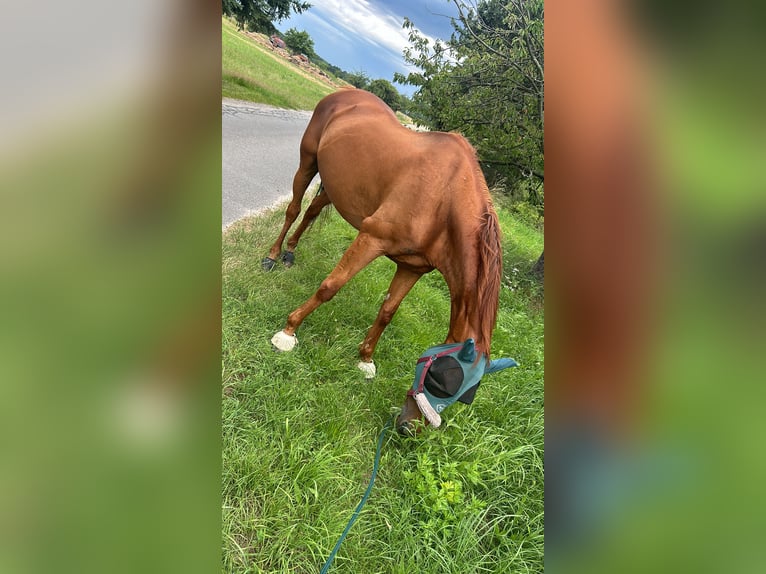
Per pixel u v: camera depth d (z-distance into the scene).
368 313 3.33
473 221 2.16
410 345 3.17
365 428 2.32
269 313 2.84
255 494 1.80
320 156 2.91
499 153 5.34
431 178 2.29
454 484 1.99
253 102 8.62
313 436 2.15
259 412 2.17
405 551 1.76
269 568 1.59
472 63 5.42
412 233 2.32
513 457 2.27
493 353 3.38
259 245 3.71
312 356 2.68
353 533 1.77
